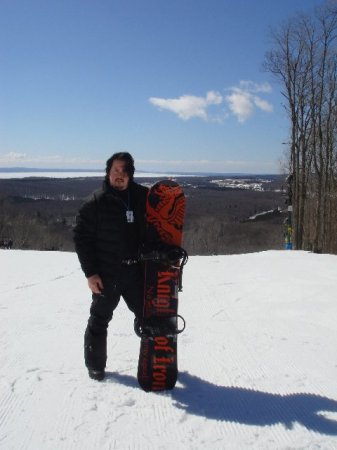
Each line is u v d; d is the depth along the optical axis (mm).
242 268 9727
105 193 3176
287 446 2502
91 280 3201
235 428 2703
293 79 19750
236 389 3273
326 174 20891
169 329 3168
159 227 3189
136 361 3795
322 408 2982
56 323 5125
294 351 4168
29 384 3273
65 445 2492
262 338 4590
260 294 6836
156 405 2971
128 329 4871
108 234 3180
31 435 2590
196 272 9180
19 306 6027
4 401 3004
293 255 12141
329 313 5566
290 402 3066
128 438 2570
